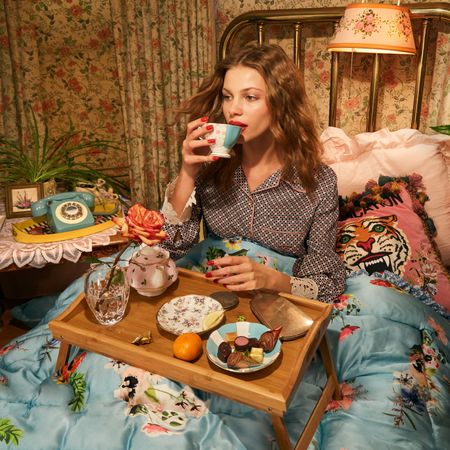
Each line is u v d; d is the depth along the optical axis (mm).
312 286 1386
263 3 2428
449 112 2209
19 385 1269
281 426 935
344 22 2014
